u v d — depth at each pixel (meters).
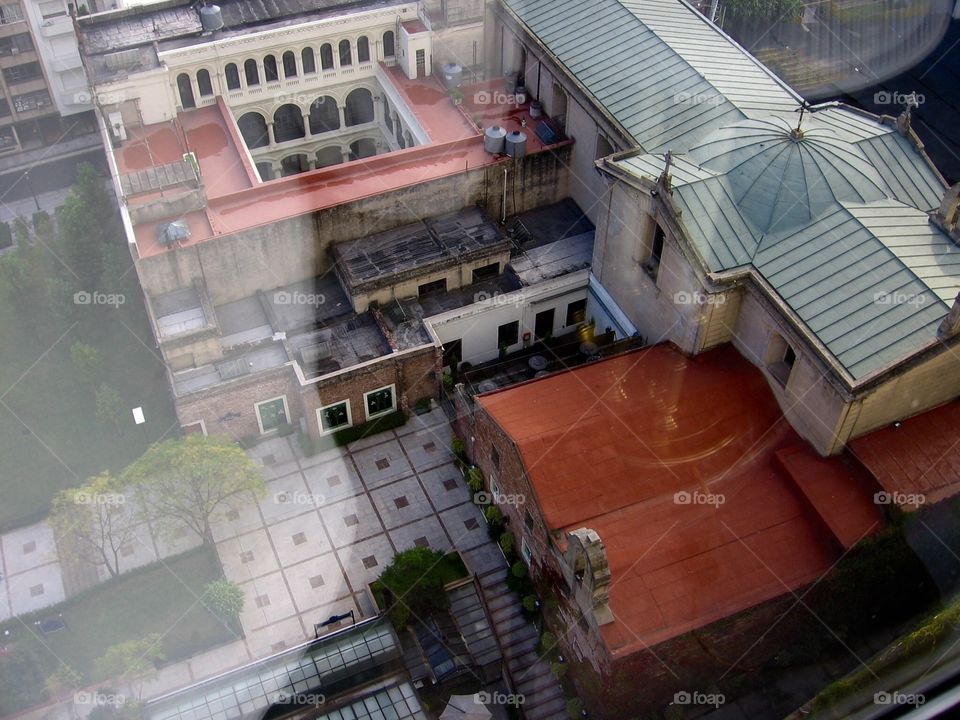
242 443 58.25
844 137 51.84
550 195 67.25
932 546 44.78
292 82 72.12
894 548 44.19
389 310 60.56
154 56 67.50
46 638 50.16
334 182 62.62
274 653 48.12
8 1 79.25
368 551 53.19
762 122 53.00
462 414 55.44
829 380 43.72
